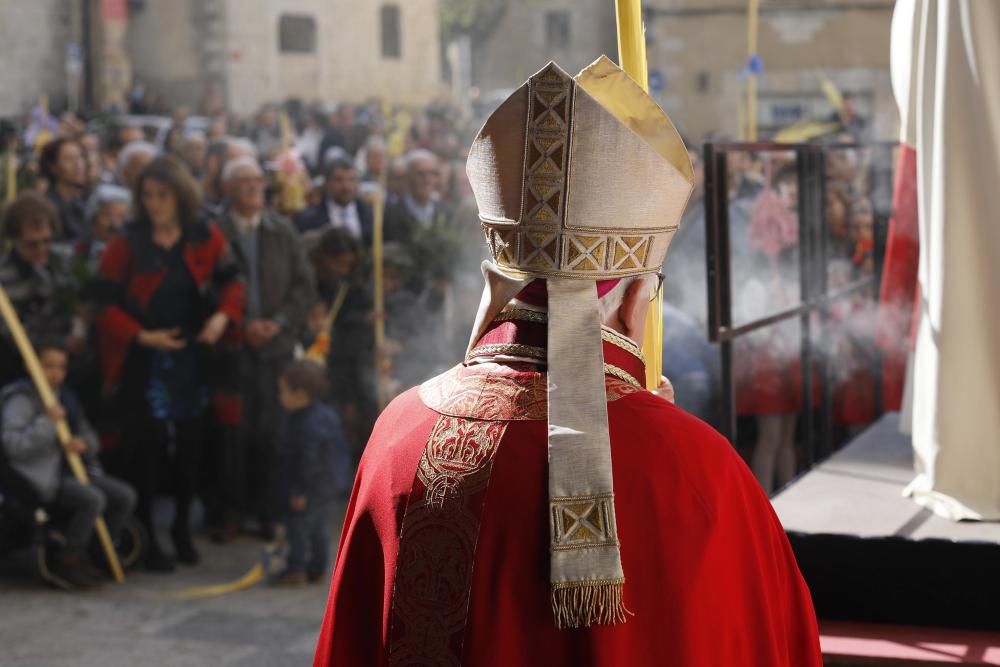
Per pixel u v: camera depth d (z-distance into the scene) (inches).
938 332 87.5
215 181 269.3
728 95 490.6
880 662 78.1
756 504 54.1
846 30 471.5
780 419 185.5
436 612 51.4
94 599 193.3
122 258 218.1
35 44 684.7
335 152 360.5
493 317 55.3
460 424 52.9
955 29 84.9
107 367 215.8
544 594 50.0
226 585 199.6
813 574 85.4
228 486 224.4
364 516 55.4
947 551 82.4
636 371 54.4
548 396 50.9
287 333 227.5
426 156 272.1
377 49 755.4
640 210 52.6
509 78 692.1
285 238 230.8
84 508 198.4
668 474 50.4
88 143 267.0
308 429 198.7
